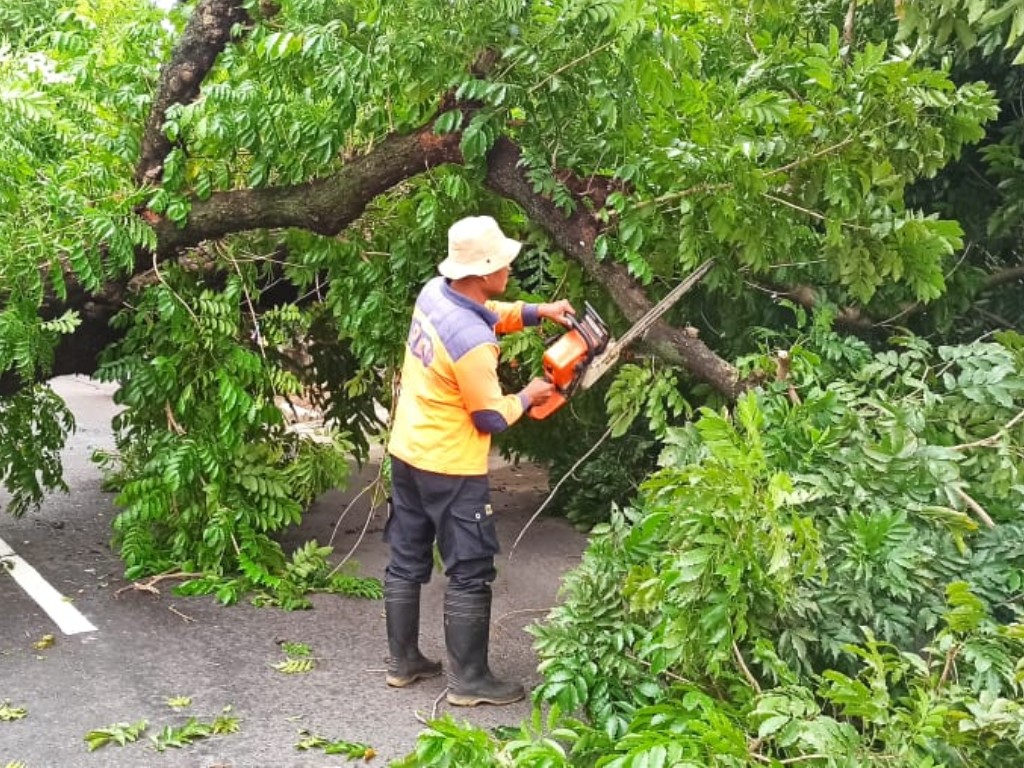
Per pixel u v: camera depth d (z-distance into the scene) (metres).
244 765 3.14
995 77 5.23
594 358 3.77
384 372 5.18
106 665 3.84
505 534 6.03
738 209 3.84
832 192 3.75
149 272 4.70
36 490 5.37
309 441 5.14
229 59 4.14
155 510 4.64
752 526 2.62
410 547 3.82
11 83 4.31
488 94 3.77
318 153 4.04
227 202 4.42
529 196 4.17
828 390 3.42
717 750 2.34
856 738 2.33
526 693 3.77
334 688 3.74
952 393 3.66
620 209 3.93
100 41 4.74
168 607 4.47
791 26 5.08
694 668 2.86
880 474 3.17
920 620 2.91
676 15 4.50
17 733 3.27
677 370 4.61
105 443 8.36
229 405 4.62
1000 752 2.41
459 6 3.70
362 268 4.68
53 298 4.42
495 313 3.84
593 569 3.34
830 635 2.88
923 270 3.94
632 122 3.92
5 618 4.28
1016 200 4.97
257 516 4.84
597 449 6.22
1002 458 3.34
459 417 3.60
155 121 4.35
